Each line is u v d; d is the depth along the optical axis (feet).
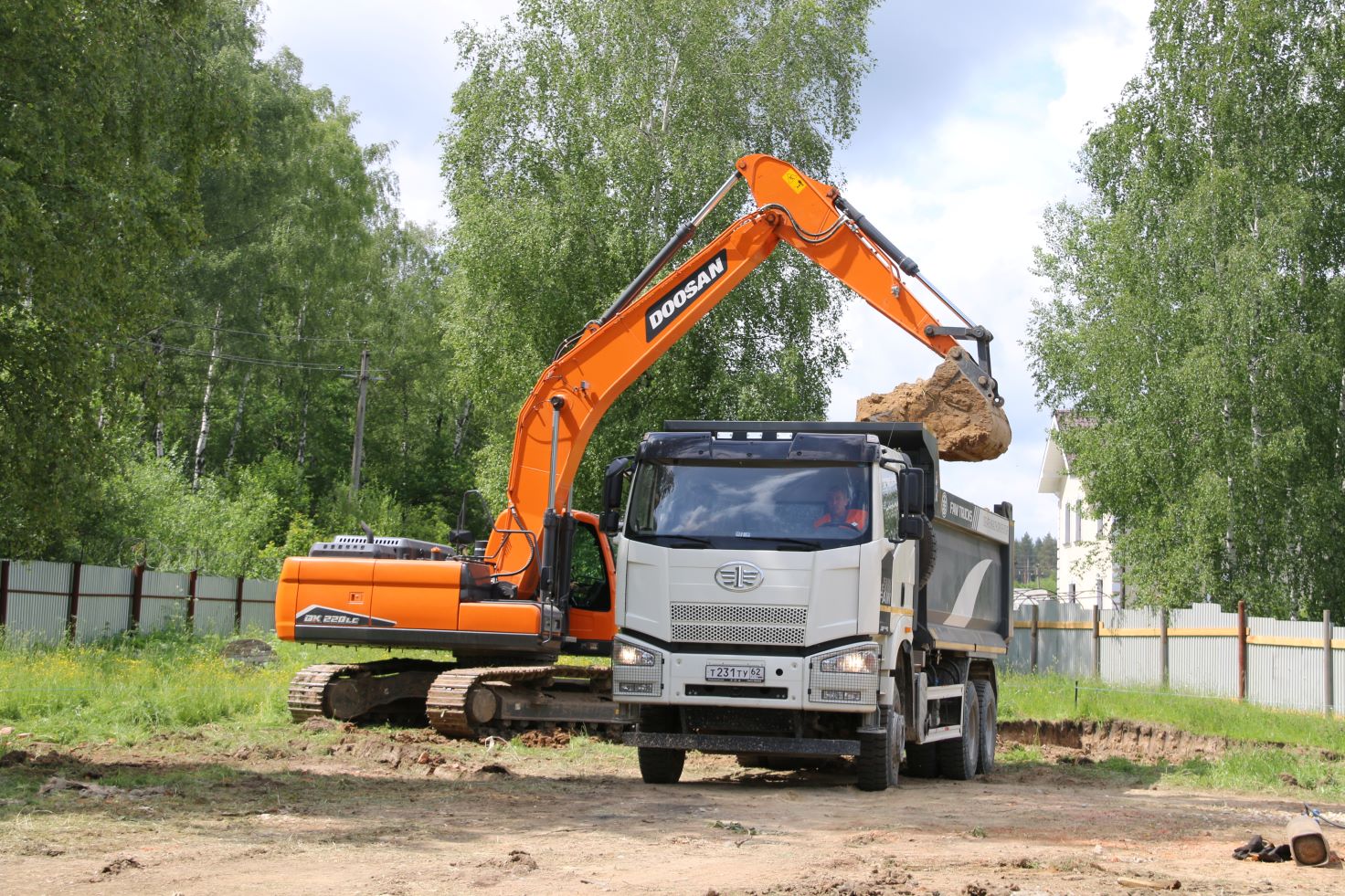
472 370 101.96
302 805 31.71
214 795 32.76
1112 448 100.53
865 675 38.09
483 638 47.42
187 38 54.80
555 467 49.93
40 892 21.26
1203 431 94.99
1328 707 72.74
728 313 96.43
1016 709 69.21
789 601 38.63
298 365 163.43
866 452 39.68
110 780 34.30
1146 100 106.32
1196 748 63.16
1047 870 26.07
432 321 195.72
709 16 98.89
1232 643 81.66
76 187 44.96
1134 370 101.09
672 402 96.48
